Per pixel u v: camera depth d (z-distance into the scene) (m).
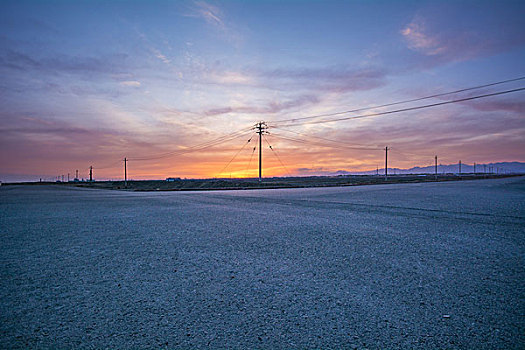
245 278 3.37
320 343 2.04
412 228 6.59
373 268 3.70
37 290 3.02
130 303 2.70
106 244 5.15
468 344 2.02
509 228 6.57
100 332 2.20
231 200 15.06
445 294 2.87
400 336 2.12
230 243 5.17
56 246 5.02
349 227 6.75
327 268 3.72
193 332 2.19
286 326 2.27
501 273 3.50
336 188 28.38
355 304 2.66
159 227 6.91
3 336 2.13
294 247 4.85
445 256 4.27
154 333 2.18
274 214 9.20
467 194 17.98
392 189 25.03
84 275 3.50
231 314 2.48
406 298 2.78
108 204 13.41
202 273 3.55
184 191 27.97
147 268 3.76
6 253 4.55
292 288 3.05
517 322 2.31
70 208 11.60
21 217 8.89
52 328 2.26
